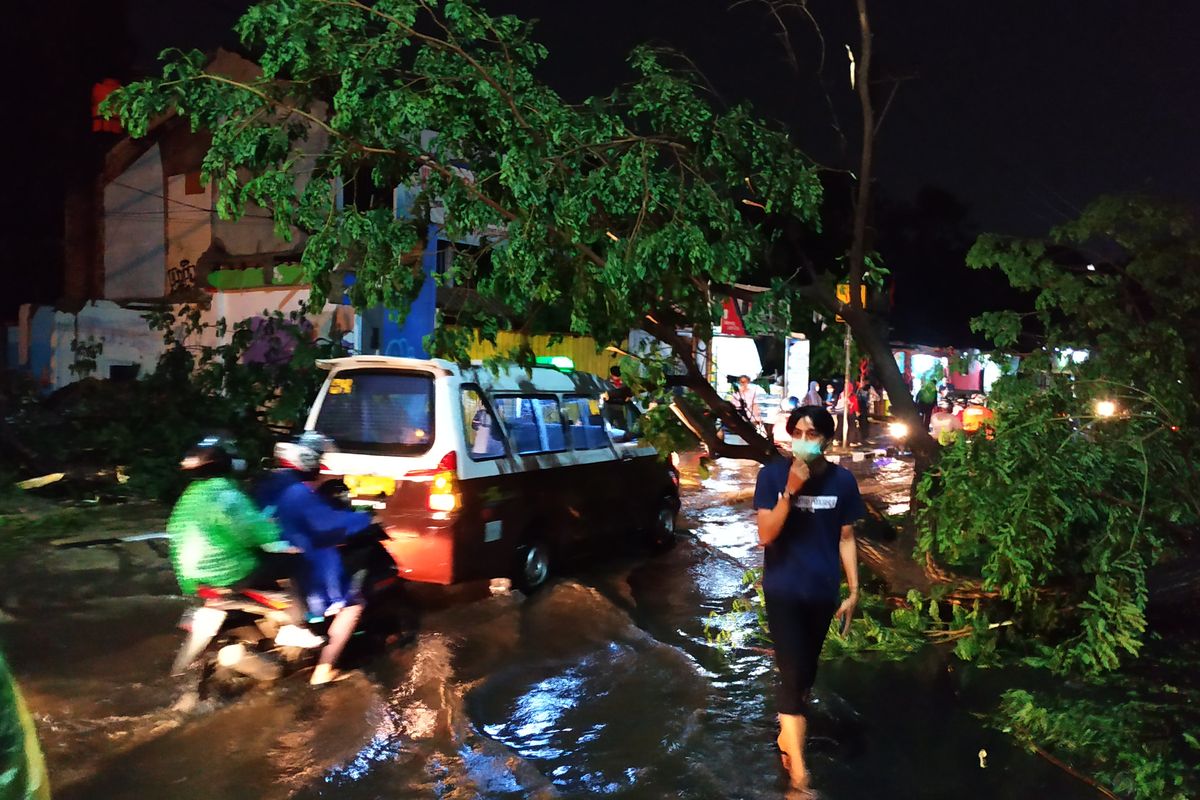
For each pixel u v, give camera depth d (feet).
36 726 15.03
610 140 21.13
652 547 31.19
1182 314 23.85
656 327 23.73
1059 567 19.54
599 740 15.38
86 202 71.31
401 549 22.03
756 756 14.82
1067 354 23.43
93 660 18.39
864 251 24.56
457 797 13.06
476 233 22.79
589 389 28.68
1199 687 17.78
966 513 18.69
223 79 20.17
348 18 19.60
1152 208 23.54
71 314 60.59
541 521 25.18
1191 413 22.59
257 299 59.36
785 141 22.63
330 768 13.83
